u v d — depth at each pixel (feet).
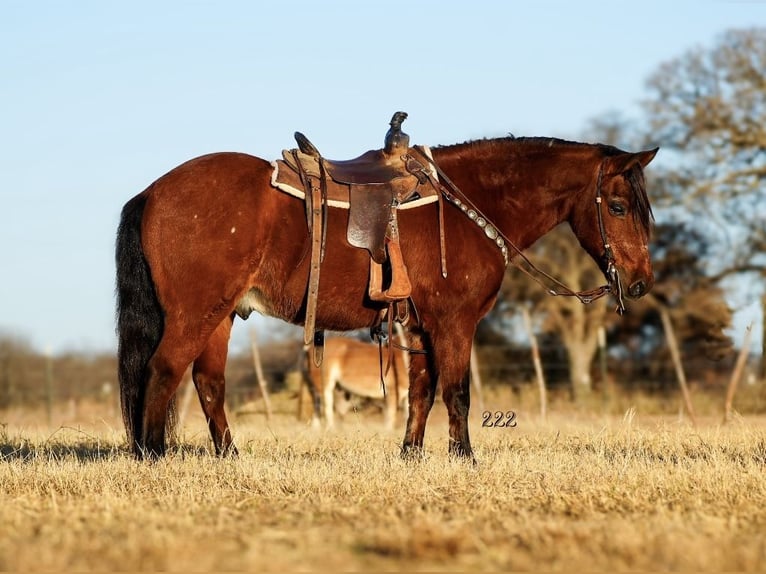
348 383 93.45
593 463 38.65
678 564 23.45
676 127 154.61
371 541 25.41
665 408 107.96
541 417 81.61
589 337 144.15
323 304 39.40
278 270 38.83
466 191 41.09
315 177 39.14
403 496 32.24
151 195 38.65
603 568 23.20
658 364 138.21
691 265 152.05
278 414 99.71
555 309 144.77
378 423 92.48
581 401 111.55
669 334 84.89
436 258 39.70
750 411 107.04
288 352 127.24
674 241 153.48
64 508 29.50
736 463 38.29
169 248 37.86
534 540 25.39
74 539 25.03
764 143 149.69
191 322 37.96
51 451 42.88
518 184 41.60
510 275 148.36
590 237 41.96
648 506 30.60
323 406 94.22
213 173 38.37
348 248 39.04
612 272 41.52
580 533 25.95
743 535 26.32
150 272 38.37
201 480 35.22
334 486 33.86
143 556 23.47
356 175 39.75
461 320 40.01
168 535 25.11
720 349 129.49
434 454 40.78
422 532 25.30
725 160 151.74
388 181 39.58
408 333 41.39
